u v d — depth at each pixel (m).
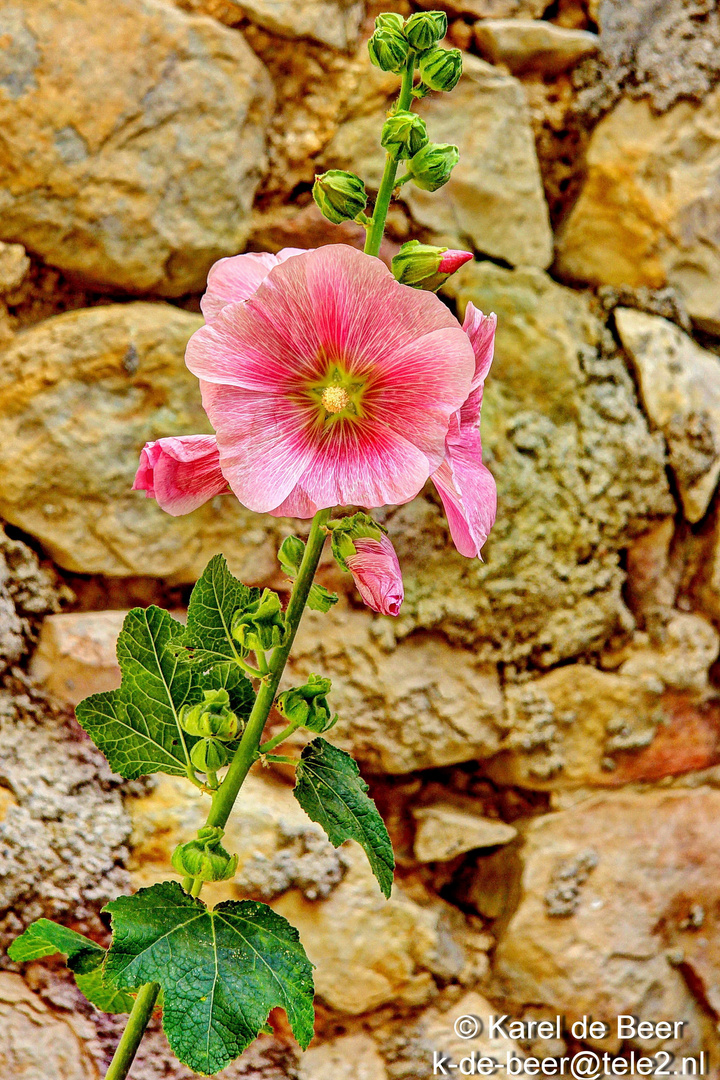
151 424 1.42
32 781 1.33
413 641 1.50
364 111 1.49
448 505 1.00
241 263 1.01
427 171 1.01
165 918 0.99
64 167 1.36
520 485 1.51
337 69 1.48
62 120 1.35
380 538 1.01
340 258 0.94
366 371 0.96
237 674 1.05
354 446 0.96
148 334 1.42
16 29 1.34
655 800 1.58
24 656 1.38
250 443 0.95
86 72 1.35
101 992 1.08
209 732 1.01
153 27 1.37
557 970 1.48
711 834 1.58
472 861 1.58
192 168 1.41
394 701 1.47
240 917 1.00
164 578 1.45
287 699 1.02
